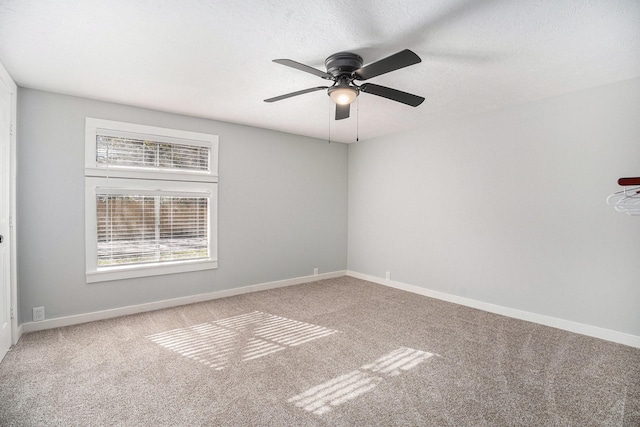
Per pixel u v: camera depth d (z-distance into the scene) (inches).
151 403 74.1
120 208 131.9
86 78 105.0
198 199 151.6
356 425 66.9
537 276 125.9
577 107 115.1
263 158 171.0
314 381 83.7
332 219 202.4
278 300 154.9
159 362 93.3
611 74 100.8
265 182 172.2
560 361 94.4
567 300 118.3
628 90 104.6
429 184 163.2
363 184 199.3
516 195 131.4
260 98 123.6
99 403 73.9
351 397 76.8
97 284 127.1
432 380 84.3
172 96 121.6
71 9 67.6
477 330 118.4
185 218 147.9
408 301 154.6
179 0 64.8
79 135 122.3
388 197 184.2
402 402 74.8
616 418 69.3
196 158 150.4
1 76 93.5
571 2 64.5
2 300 95.3
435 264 161.2
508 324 124.4
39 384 81.4
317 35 78.3
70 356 96.6
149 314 134.0
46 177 116.6
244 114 144.9
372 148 193.6
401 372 88.3
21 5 65.9
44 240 116.6
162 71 99.7
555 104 120.3
